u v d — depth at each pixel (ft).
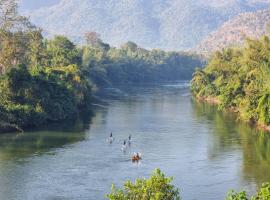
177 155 302.45
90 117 463.83
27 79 412.77
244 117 442.50
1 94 395.14
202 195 226.58
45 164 271.08
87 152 303.48
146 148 321.32
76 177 248.11
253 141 347.36
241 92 514.68
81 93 534.78
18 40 518.37
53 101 439.63
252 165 279.08
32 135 355.97
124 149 315.78
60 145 322.55
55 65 574.56
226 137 362.94
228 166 276.82
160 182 133.90
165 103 614.34
